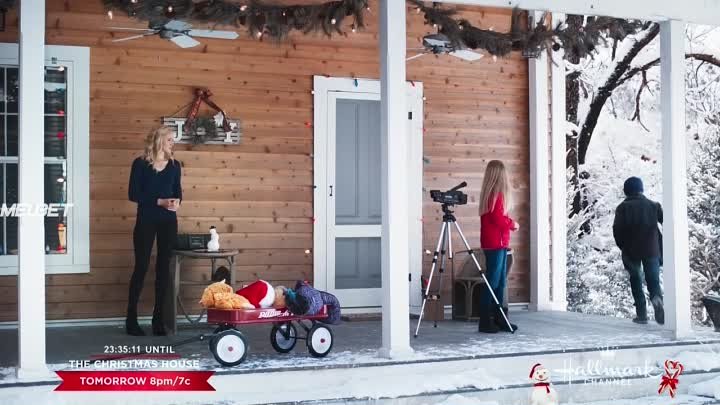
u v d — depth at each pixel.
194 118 9.79
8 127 9.34
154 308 8.70
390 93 7.55
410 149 10.84
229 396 6.76
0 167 9.30
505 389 7.31
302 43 10.33
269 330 9.15
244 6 8.05
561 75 11.58
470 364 7.57
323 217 10.38
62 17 9.42
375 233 10.65
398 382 7.16
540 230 11.34
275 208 10.19
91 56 9.52
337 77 10.48
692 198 17.97
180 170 8.93
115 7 7.84
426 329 9.38
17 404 6.21
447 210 9.03
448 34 9.00
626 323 9.91
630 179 10.07
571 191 19.67
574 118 19.75
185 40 8.48
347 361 7.21
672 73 8.86
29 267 6.60
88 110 9.48
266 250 10.13
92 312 9.46
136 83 9.66
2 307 9.18
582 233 19.83
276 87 10.22
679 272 8.77
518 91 11.50
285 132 10.24
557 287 11.48
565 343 8.28
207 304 7.26
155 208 8.67
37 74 6.63
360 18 8.27
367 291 10.59
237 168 10.03
